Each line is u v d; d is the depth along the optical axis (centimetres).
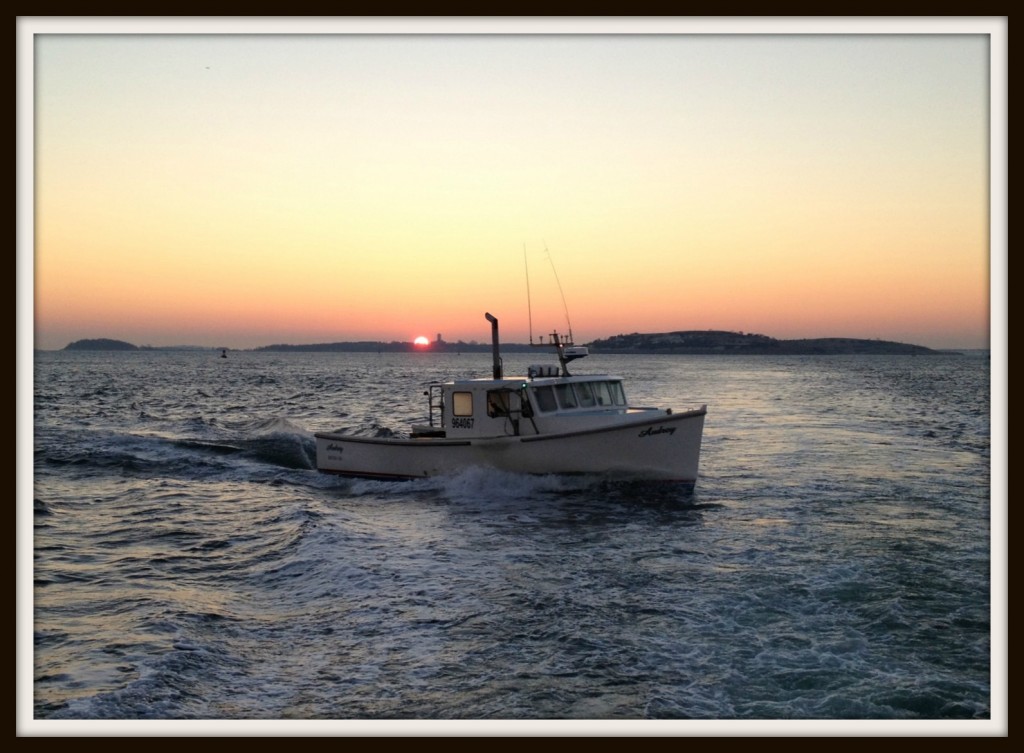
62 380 8412
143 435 3159
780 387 7631
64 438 2934
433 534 1555
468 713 789
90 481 2197
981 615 1050
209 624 1045
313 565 1328
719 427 3609
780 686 846
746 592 1155
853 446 2888
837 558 1333
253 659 929
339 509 1822
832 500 1855
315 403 5484
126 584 1242
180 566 1362
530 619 1052
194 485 2150
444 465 2033
